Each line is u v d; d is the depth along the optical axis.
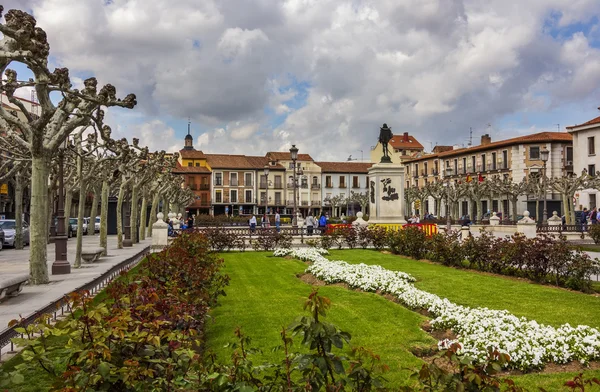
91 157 20.98
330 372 3.20
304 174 85.19
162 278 7.40
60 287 10.70
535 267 12.38
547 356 6.04
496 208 59.34
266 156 87.31
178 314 4.75
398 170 25.47
